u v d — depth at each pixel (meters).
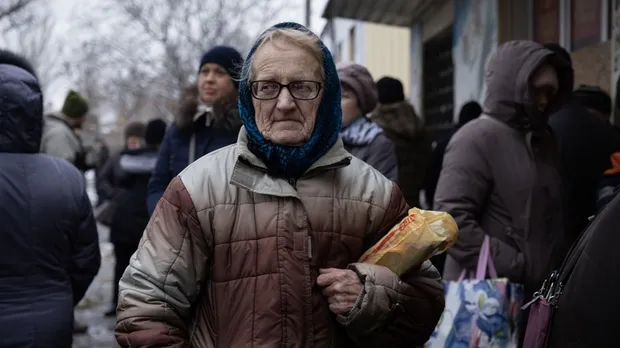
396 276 2.20
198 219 2.20
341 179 2.30
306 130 2.24
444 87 11.69
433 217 2.26
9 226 3.19
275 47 2.25
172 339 2.16
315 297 2.20
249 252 2.19
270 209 2.21
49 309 3.23
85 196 3.48
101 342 6.82
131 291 2.19
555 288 2.20
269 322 2.15
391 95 5.81
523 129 3.55
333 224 2.24
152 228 2.25
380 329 2.21
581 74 6.86
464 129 3.63
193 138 4.31
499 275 3.40
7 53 3.62
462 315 3.28
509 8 8.19
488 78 3.64
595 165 4.17
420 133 5.84
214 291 2.21
